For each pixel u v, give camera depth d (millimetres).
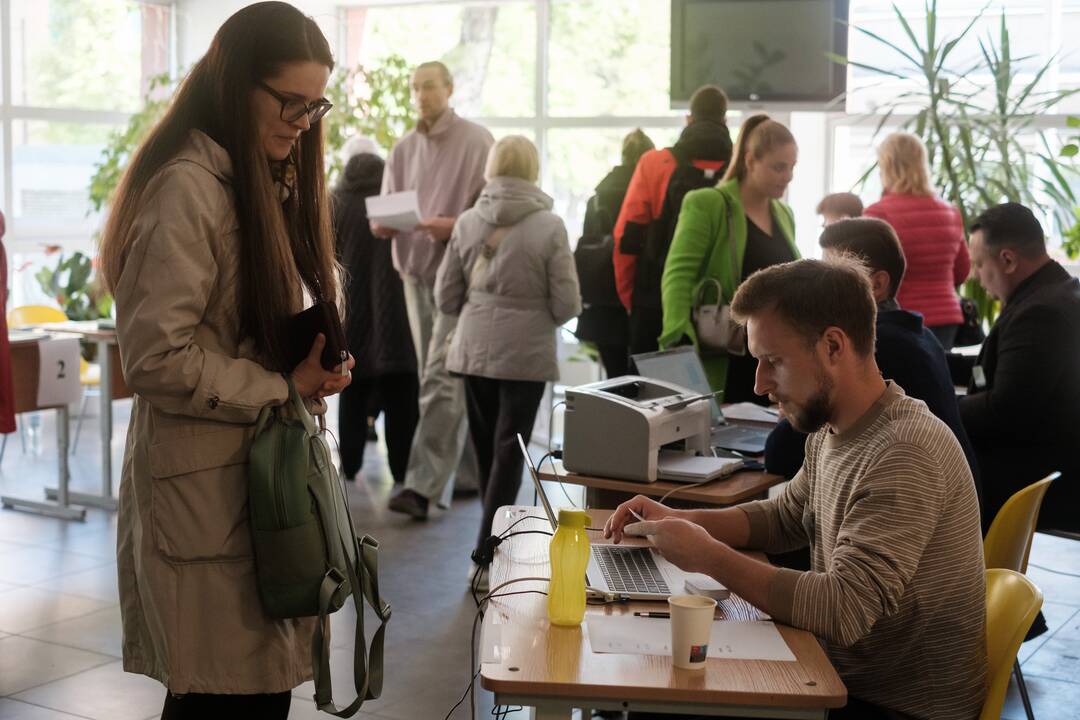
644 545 2359
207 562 1913
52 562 4641
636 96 7602
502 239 4215
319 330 1949
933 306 4750
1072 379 3482
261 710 2014
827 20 6078
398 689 3389
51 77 7734
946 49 5656
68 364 5262
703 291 3949
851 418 1968
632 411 2896
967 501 1917
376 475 6109
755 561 1936
